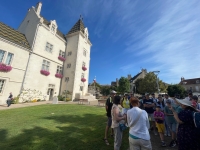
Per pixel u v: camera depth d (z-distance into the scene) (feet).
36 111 33.40
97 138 16.03
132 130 8.32
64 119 25.82
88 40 96.37
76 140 15.11
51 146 13.30
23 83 54.44
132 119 8.43
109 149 13.15
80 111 36.01
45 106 43.06
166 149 14.11
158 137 18.20
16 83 51.85
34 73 59.98
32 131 17.83
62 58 79.41
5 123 21.56
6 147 12.83
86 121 24.86
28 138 15.29
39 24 64.49
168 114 16.12
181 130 8.35
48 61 69.26
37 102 56.39
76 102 65.36
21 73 54.19
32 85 58.54
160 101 22.90
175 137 15.10
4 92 47.24
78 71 79.66
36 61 61.46
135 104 9.34
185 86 161.38
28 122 22.52
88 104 57.72
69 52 83.46
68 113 32.35
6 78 48.08
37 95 60.70
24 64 55.77
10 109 35.17
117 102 12.02
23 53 55.77
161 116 15.81
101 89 177.17
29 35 64.44
